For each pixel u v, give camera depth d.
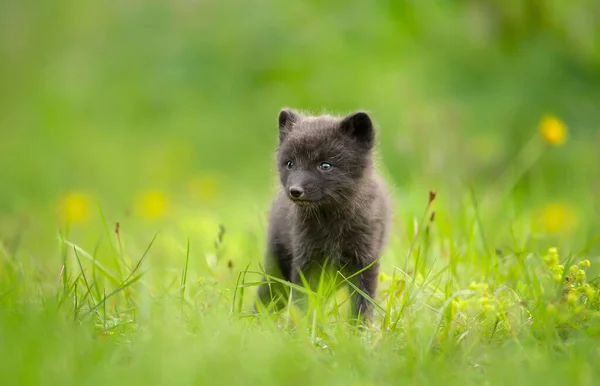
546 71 19.50
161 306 7.83
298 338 7.38
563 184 17.66
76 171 22.88
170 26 25.77
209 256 10.42
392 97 19.72
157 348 6.54
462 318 7.84
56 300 7.86
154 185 20.83
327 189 9.41
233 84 23.39
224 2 24.33
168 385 6.01
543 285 8.62
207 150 22.91
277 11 22.73
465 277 9.37
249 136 22.81
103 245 12.98
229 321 7.59
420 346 6.94
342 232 9.59
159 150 23.02
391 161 17.62
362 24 21.22
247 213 15.36
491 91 19.73
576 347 6.96
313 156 9.52
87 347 6.69
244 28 23.27
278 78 22.05
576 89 19.44
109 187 21.45
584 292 7.95
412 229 10.90
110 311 8.62
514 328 7.58
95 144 24.59
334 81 20.66
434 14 20.64
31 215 16.02
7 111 28.06
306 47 21.84
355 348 6.91
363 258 9.63
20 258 11.54
